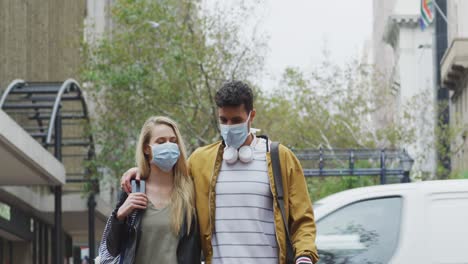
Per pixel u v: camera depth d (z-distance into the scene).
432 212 8.66
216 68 30.88
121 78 30.36
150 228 6.31
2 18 26.06
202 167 6.50
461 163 50.94
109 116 31.28
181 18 31.70
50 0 32.91
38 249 29.73
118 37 31.58
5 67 26.20
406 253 8.55
